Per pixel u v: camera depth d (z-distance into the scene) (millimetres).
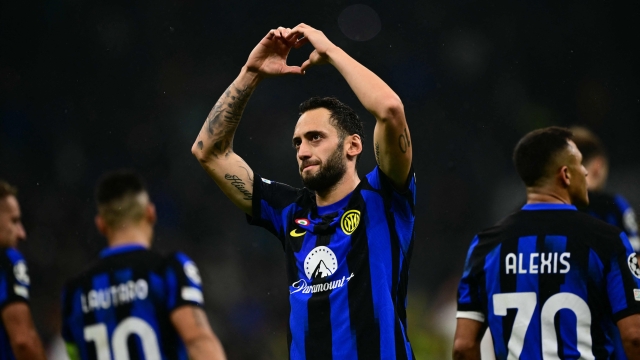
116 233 13617
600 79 65500
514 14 66312
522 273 12281
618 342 13820
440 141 62750
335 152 11641
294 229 11859
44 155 56062
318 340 10938
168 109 59594
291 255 11688
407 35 65750
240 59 62906
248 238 49344
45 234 48406
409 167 11273
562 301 11969
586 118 64625
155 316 12930
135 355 12906
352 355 10719
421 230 55031
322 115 11797
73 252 47656
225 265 47562
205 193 52531
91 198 53469
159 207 52125
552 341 11953
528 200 12984
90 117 58875
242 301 45188
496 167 61594
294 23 64375
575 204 13117
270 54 12578
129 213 13633
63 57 60375
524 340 12133
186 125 58688
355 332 10789
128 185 13742
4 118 56750
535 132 13086
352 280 11039
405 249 11484
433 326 40500
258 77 12586
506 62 65750
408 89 64125
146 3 62188
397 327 10844
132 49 61438
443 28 65688
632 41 65938
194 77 61250
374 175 11711
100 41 61031
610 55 65938
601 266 11883
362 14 65000
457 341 12906
